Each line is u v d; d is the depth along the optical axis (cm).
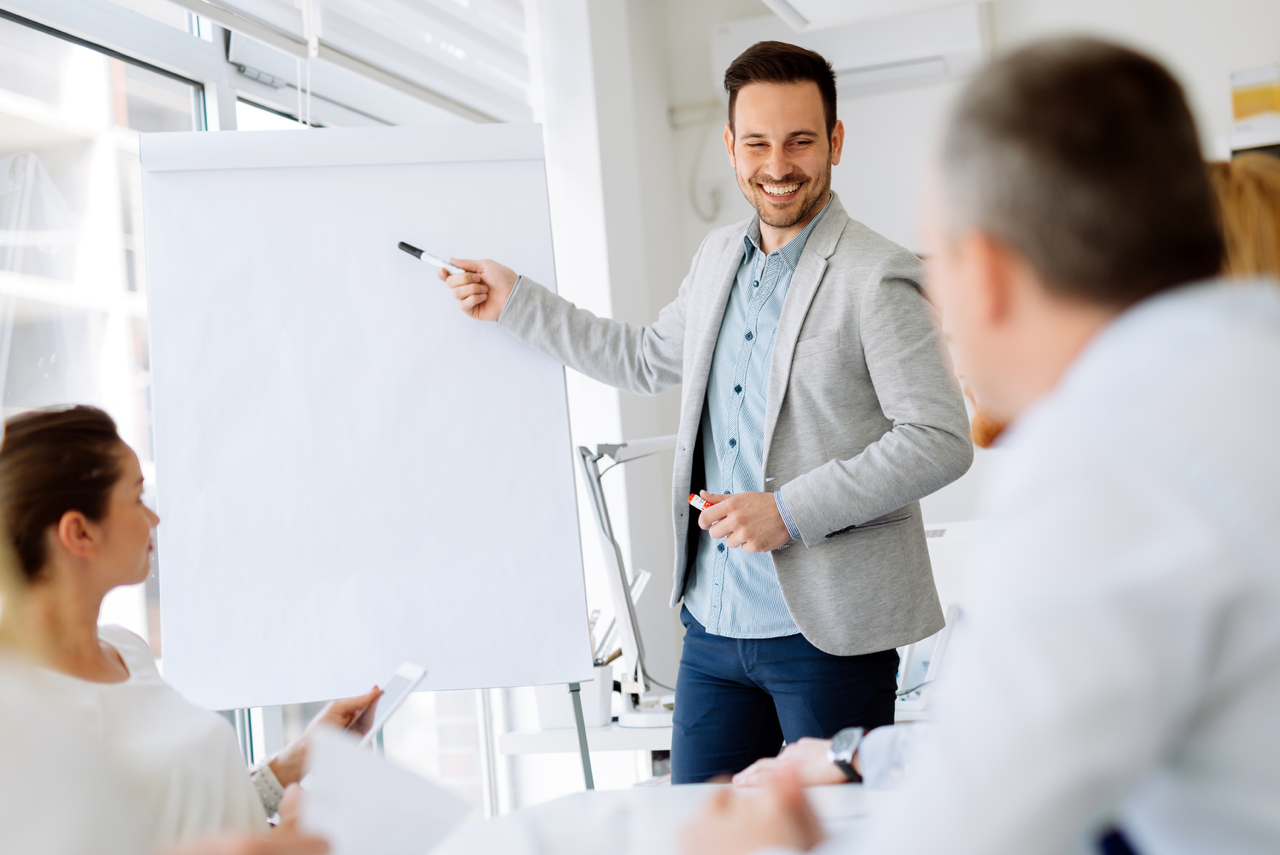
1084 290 52
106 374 209
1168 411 46
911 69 364
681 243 397
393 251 181
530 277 182
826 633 152
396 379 177
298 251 179
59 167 201
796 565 154
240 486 172
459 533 174
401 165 184
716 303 169
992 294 54
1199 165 53
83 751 84
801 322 158
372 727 121
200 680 167
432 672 170
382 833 80
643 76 370
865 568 154
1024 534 47
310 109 264
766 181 162
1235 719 45
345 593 171
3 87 190
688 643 171
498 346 180
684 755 169
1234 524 43
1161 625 43
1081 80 52
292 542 172
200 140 179
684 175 400
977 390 60
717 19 398
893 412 154
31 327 192
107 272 210
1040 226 52
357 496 174
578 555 174
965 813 43
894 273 156
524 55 320
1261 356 47
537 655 171
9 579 102
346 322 178
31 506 103
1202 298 51
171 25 228
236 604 169
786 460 158
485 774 314
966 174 54
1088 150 51
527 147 186
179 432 173
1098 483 46
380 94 285
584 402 319
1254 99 317
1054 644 43
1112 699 42
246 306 177
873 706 155
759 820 63
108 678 107
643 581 271
